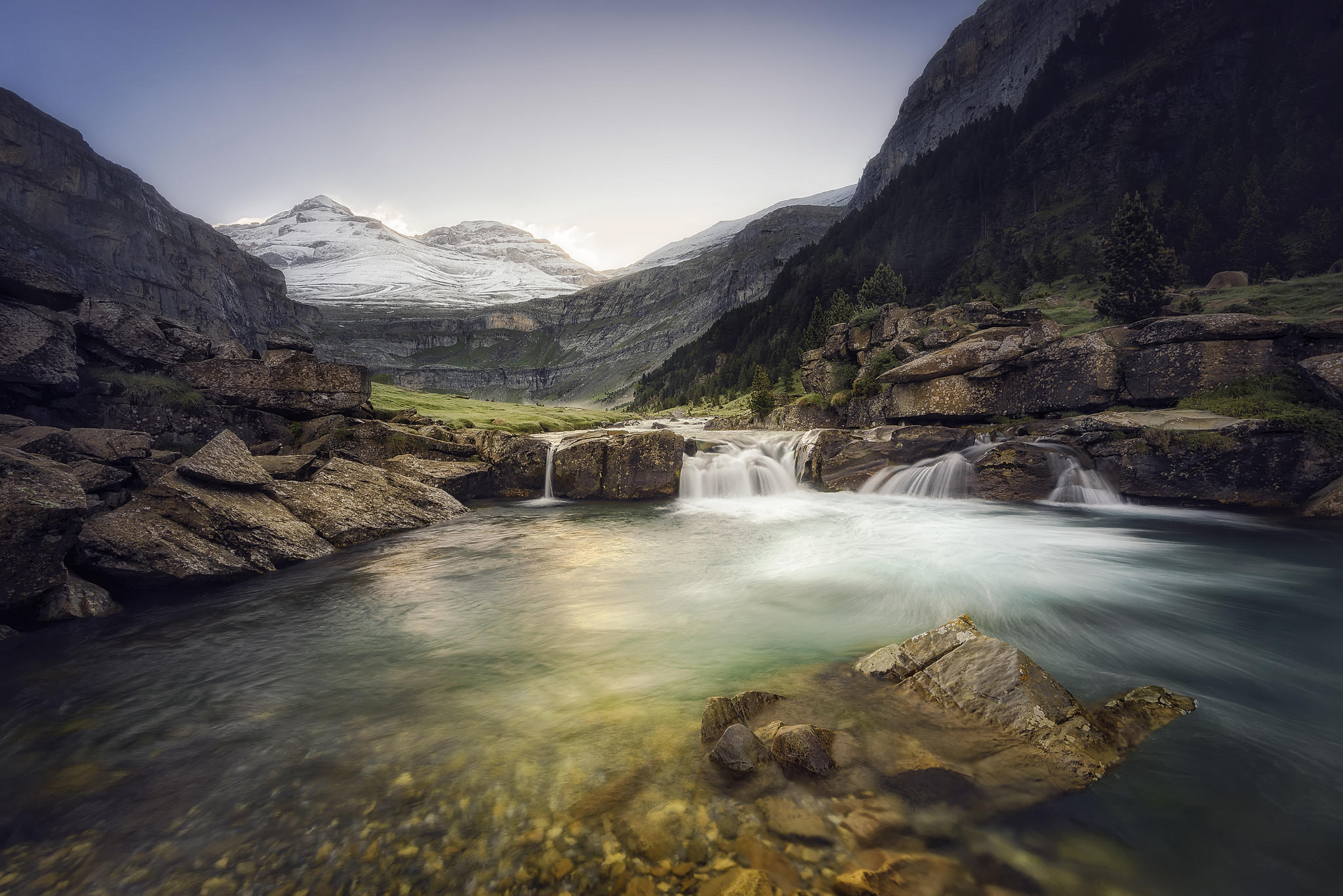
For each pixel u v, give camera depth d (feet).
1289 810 14.67
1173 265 117.29
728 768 16.17
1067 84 507.30
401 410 104.78
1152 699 20.04
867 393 117.80
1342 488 51.57
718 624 31.19
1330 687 22.25
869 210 565.53
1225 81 386.93
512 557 48.26
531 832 14.23
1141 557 44.01
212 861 13.85
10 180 542.16
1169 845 13.41
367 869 13.32
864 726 18.52
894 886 12.05
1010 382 86.43
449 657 27.32
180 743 19.69
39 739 20.20
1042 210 405.59
